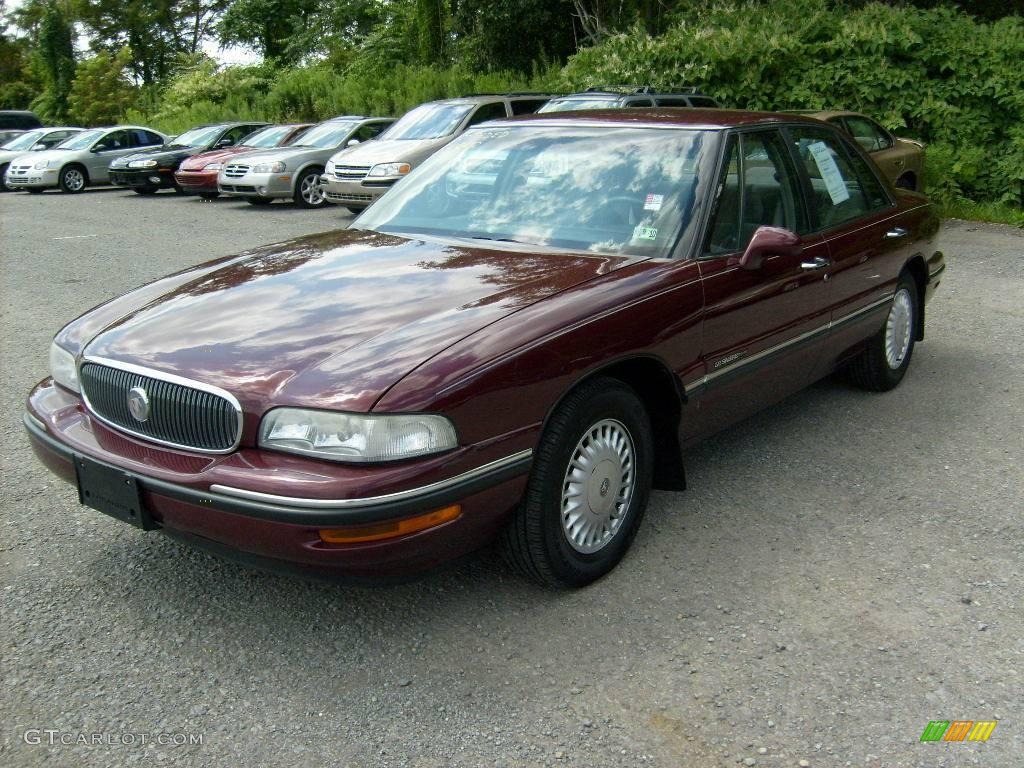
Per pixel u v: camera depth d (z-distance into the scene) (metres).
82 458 3.08
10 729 2.63
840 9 15.11
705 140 4.00
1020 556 3.61
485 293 3.26
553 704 2.74
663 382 3.56
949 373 5.96
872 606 3.25
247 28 41.25
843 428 5.00
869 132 11.59
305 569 2.76
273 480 2.67
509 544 3.16
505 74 23.27
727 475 4.39
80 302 8.15
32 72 50.19
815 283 4.33
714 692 2.79
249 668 2.92
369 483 2.62
